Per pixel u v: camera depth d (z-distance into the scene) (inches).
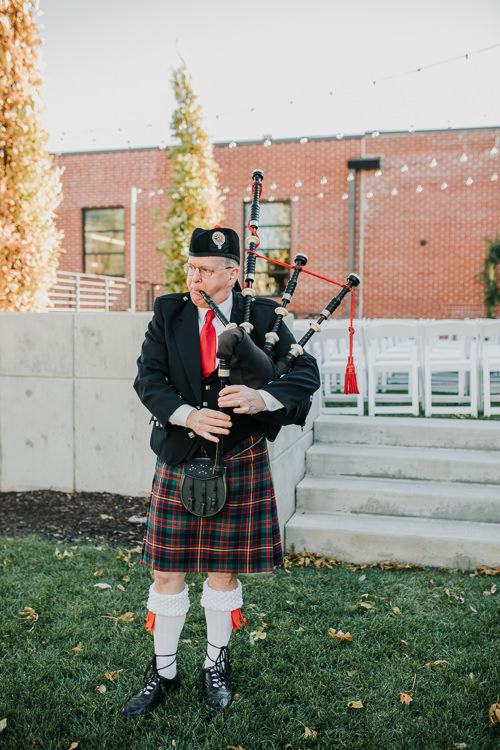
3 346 166.2
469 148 466.0
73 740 71.9
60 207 534.9
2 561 122.5
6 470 169.0
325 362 202.5
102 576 116.0
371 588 113.0
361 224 483.5
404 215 477.7
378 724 75.3
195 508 70.7
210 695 78.2
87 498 159.8
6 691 80.7
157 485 75.7
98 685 82.5
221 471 70.1
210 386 72.9
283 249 501.0
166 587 77.2
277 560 77.6
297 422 74.2
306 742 72.3
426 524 132.1
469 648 92.6
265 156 494.3
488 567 122.0
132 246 427.2
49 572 117.8
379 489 138.0
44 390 164.2
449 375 263.0
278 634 95.7
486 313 468.8
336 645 93.4
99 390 159.9
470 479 141.8
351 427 157.6
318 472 150.3
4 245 187.3
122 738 72.3
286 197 492.7
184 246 308.5
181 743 71.4
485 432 149.9
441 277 475.2
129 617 99.8
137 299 522.9
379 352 242.8
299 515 139.3
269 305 76.9
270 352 72.3
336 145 484.4
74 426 162.9
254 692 82.0
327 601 107.7
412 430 154.1
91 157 526.0
